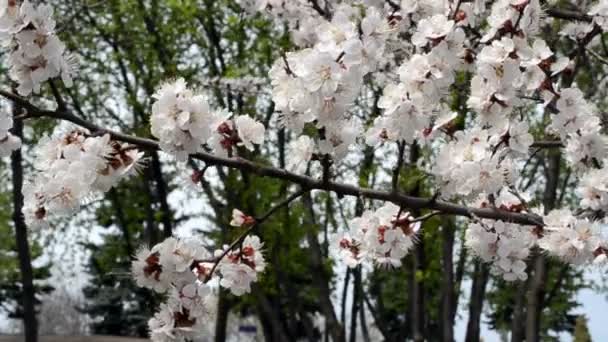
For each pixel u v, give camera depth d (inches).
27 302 446.0
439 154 160.2
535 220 176.4
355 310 701.3
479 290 594.9
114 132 141.8
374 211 184.4
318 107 136.6
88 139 139.2
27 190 144.6
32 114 138.6
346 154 149.0
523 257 173.8
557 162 429.4
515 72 158.4
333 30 136.9
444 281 504.1
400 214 170.4
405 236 174.9
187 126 136.3
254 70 545.3
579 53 214.2
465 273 703.7
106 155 139.5
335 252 189.8
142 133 522.9
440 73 154.3
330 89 133.2
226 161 152.0
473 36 217.3
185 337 151.0
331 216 592.7
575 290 737.6
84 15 522.6
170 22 542.3
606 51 253.1
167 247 153.0
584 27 258.2
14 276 1051.9
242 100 510.3
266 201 538.0
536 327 395.5
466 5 196.2
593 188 194.4
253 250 167.6
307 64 133.6
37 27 131.2
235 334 1355.8
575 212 200.7
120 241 700.0
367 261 186.5
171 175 609.3
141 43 549.6
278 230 525.3
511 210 185.0
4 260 933.2
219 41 561.0
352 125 148.6
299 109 138.8
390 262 178.7
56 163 140.5
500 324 874.1
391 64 270.8
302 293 793.6
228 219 533.0
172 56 560.7
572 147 192.9
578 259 180.5
